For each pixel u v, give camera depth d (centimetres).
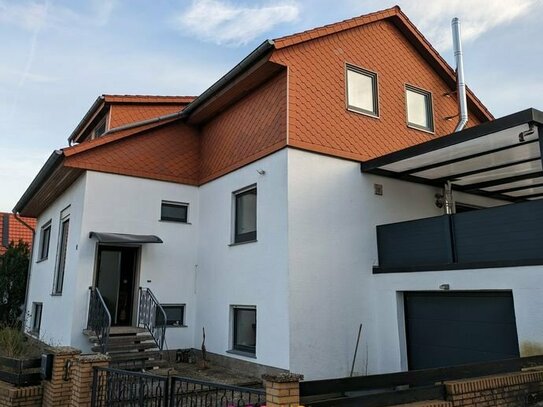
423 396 504
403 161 920
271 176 929
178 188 1195
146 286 1096
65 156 1036
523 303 694
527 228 710
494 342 756
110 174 1098
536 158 896
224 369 977
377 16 1105
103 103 1304
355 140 996
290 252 849
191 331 1136
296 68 937
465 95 1181
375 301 948
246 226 1022
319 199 912
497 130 726
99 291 1039
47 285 1331
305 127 921
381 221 1001
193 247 1186
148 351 962
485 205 1222
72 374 649
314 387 425
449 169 988
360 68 1058
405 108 1123
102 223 1066
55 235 1332
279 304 852
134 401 540
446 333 836
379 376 479
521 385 575
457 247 816
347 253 930
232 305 1009
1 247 1980
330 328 869
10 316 1661
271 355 855
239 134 1062
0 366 714
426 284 851
